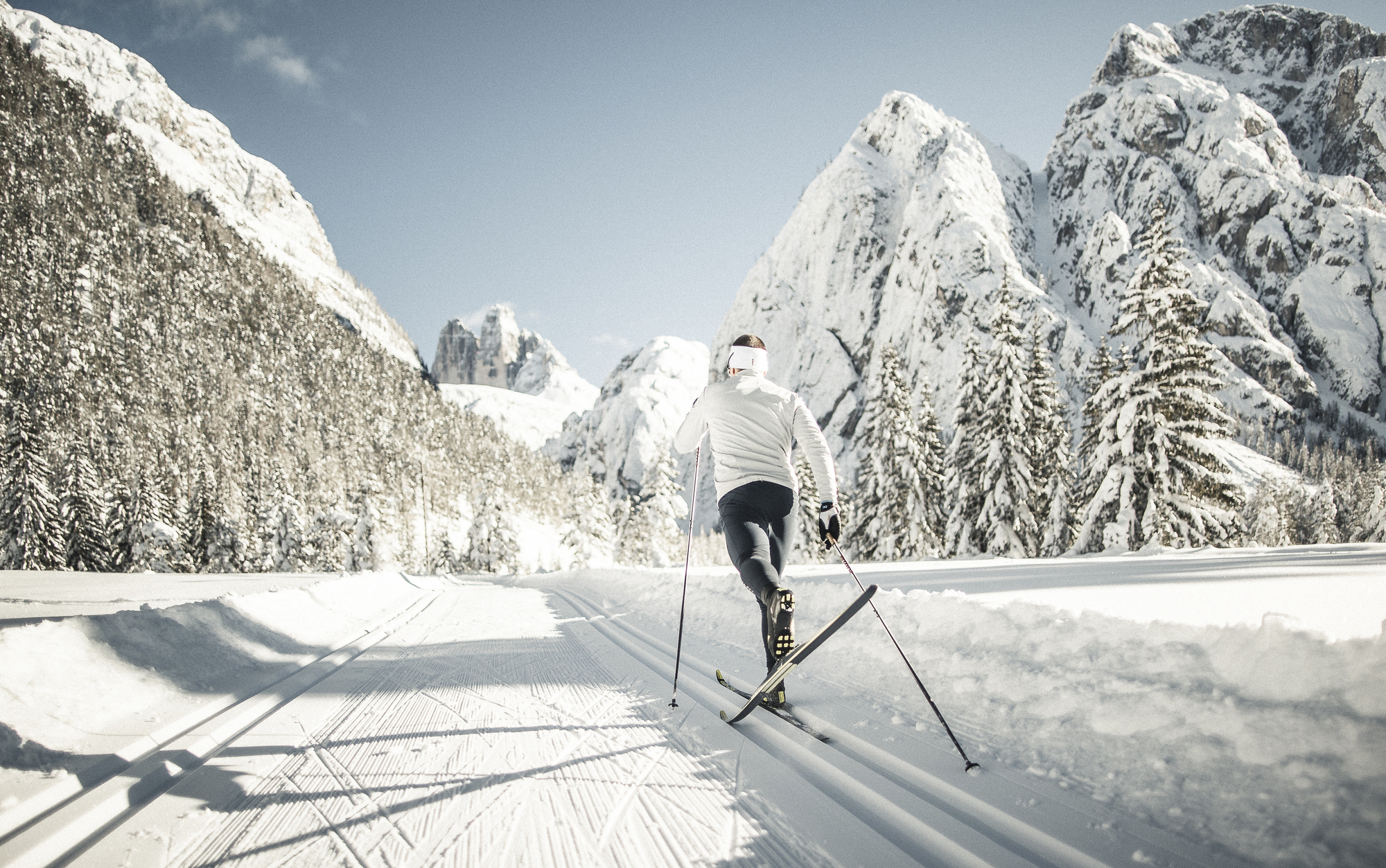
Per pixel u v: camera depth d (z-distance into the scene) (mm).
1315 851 1373
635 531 44750
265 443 87062
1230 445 73438
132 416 72812
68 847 1768
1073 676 2385
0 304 91000
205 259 167375
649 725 2834
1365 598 3740
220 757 2510
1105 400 19672
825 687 3166
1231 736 1769
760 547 2713
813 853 1688
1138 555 11969
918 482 27953
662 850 1735
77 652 2982
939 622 3379
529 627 6316
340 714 3131
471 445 123750
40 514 36188
